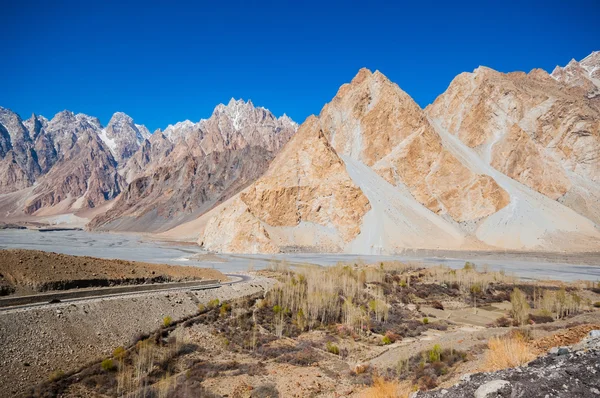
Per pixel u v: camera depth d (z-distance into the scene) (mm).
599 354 12086
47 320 25484
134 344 28141
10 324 23688
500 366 19000
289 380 25703
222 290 43250
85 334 26484
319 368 28547
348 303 41750
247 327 36031
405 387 21625
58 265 34406
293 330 37250
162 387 22906
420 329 40125
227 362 28781
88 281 34562
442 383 19891
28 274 31203
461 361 24203
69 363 23812
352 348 33531
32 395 20469
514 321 42312
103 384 22688
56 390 21141
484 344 27359
